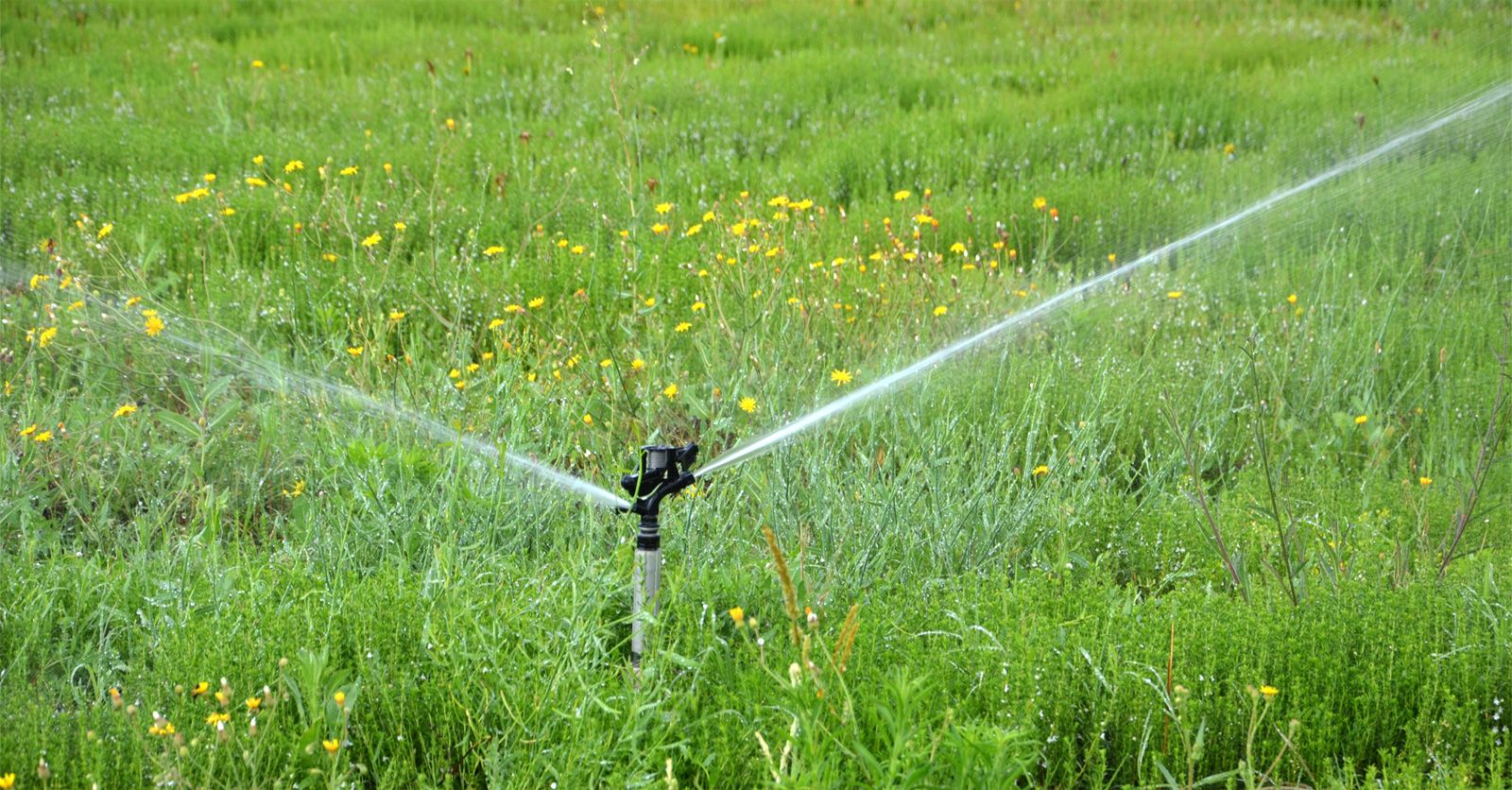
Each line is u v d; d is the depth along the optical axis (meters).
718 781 2.96
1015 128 10.18
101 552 4.34
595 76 12.09
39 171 8.89
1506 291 6.98
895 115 10.90
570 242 7.58
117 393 5.38
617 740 3.10
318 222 7.22
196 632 3.38
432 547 4.00
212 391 4.66
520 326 6.18
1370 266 7.23
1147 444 5.39
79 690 3.34
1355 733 3.24
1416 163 9.25
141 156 9.24
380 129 10.43
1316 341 6.12
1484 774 3.12
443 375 5.06
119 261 6.58
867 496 4.25
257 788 2.79
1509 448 5.18
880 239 7.79
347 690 3.08
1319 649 3.49
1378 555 4.16
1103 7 16.38
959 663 3.43
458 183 8.82
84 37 13.94
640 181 8.70
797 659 3.25
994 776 2.69
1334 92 11.12
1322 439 5.38
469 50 12.06
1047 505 4.49
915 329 5.96
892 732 2.83
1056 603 3.79
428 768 3.05
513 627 3.47
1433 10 15.26
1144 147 9.91
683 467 3.38
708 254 6.55
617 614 3.68
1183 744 3.16
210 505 3.94
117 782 2.89
